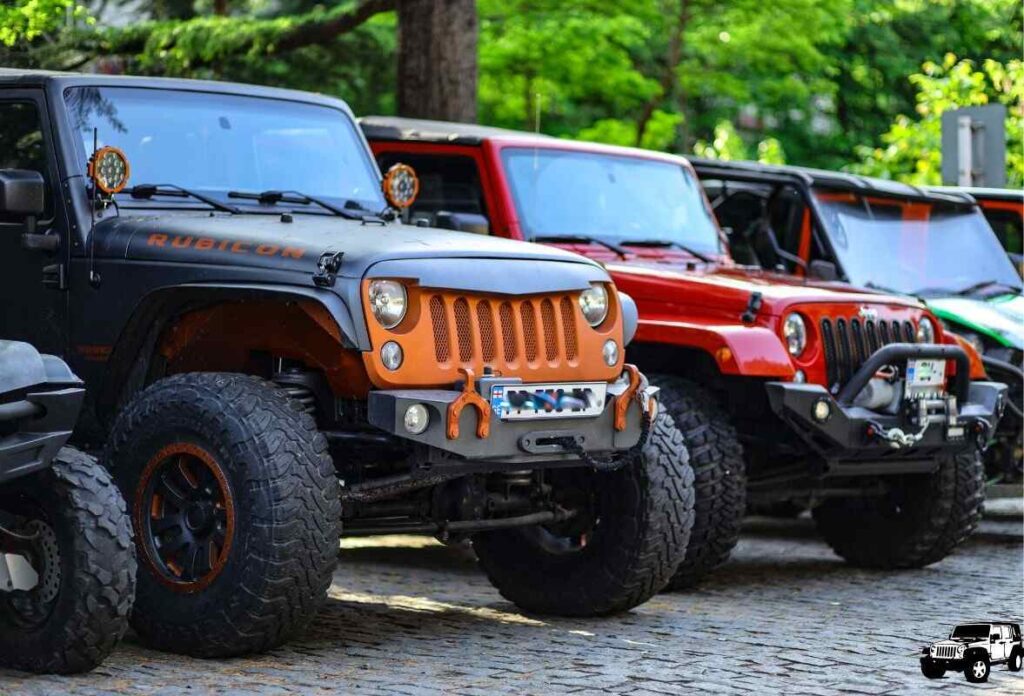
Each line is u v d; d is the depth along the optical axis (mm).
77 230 7793
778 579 10086
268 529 6836
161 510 7207
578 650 7430
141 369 7734
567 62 20953
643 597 8258
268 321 7355
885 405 9539
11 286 8008
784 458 10125
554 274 7504
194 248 7445
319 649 7352
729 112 30375
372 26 18406
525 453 7297
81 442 8078
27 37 13227
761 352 9133
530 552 8422
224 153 8398
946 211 12703
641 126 22469
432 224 9141
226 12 19625
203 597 6961
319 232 7480
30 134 8062
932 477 10359
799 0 21312
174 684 6523
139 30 15547
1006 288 12445
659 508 8078
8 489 6664
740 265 11453
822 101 31578
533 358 7395
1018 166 21922
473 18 15031
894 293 11164
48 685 6469
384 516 7922
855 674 6961
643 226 10766
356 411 7273
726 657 7301
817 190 12055
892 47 30312
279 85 18234
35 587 6660
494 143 10367
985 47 30172
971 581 10086
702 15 21422
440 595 9156
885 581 10055
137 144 8172
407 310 7090
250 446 6902
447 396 7059
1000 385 10055
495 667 6996
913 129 23234
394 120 11227
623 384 7734
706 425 9180
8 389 6211
